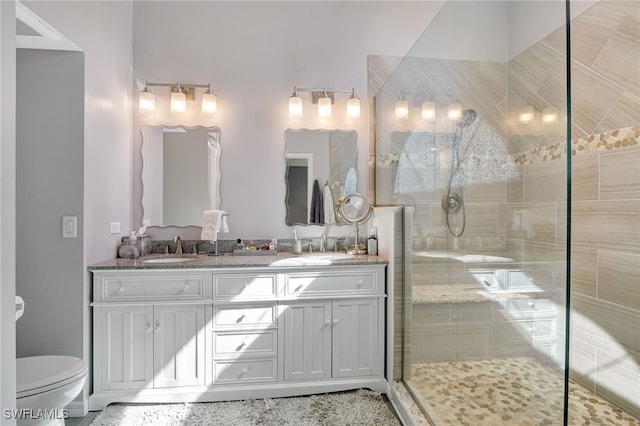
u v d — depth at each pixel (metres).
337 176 3.06
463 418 1.75
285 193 3.02
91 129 2.31
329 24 3.06
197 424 2.10
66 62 2.21
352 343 2.48
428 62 2.12
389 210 2.58
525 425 1.37
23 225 2.20
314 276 2.44
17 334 2.19
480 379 1.62
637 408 2.05
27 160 2.20
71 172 2.21
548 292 1.26
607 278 2.24
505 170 1.49
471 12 1.70
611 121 2.21
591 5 2.34
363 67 3.08
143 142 2.94
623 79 2.13
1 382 0.57
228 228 2.97
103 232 2.49
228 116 2.99
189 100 2.96
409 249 2.40
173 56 2.95
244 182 3.00
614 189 2.19
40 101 2.20
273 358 2.40
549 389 1.25
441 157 1.98
